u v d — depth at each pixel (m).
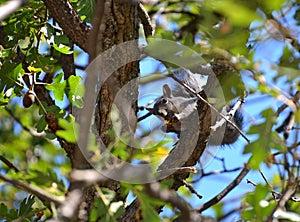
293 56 3.54
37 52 4.62
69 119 4.35
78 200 3.02
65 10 4.20
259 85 3.46
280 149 3.75
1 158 4.64
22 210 4.14
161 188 3.47
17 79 4.50
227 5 2.69
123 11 3.87
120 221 4.10
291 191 3.79
